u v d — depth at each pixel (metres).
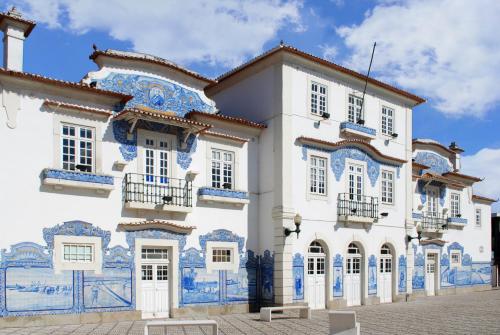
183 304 16.95
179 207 16.84
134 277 15.97
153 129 16.84
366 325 14.58
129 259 15.95
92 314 15.02
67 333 12.66
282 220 18.47
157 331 13.30
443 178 27.11
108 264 15.50
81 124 15.41
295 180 19.09
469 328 13.76
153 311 16.41
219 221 18.25
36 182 14.45
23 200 14.20
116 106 16.28
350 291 20.89
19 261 13.96
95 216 15.41
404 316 16.91
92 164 15.51
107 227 15.60
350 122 21.28
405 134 24.27
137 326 14.15
